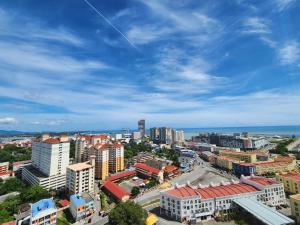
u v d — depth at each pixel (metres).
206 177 199.00
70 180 160.75
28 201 143.38
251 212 103.12
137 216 101.00
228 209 116.81
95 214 127.69
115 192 153.00
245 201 115.19
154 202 140.00
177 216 112.75
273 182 132.62
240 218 109.25
